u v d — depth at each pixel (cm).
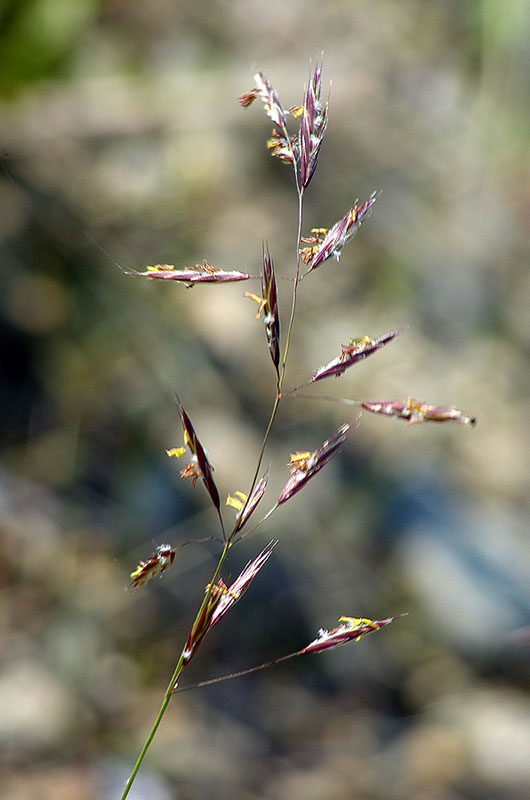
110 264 96
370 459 93
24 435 82
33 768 58
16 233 91
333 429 95
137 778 58
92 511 79
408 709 74
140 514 80
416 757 68
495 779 67
